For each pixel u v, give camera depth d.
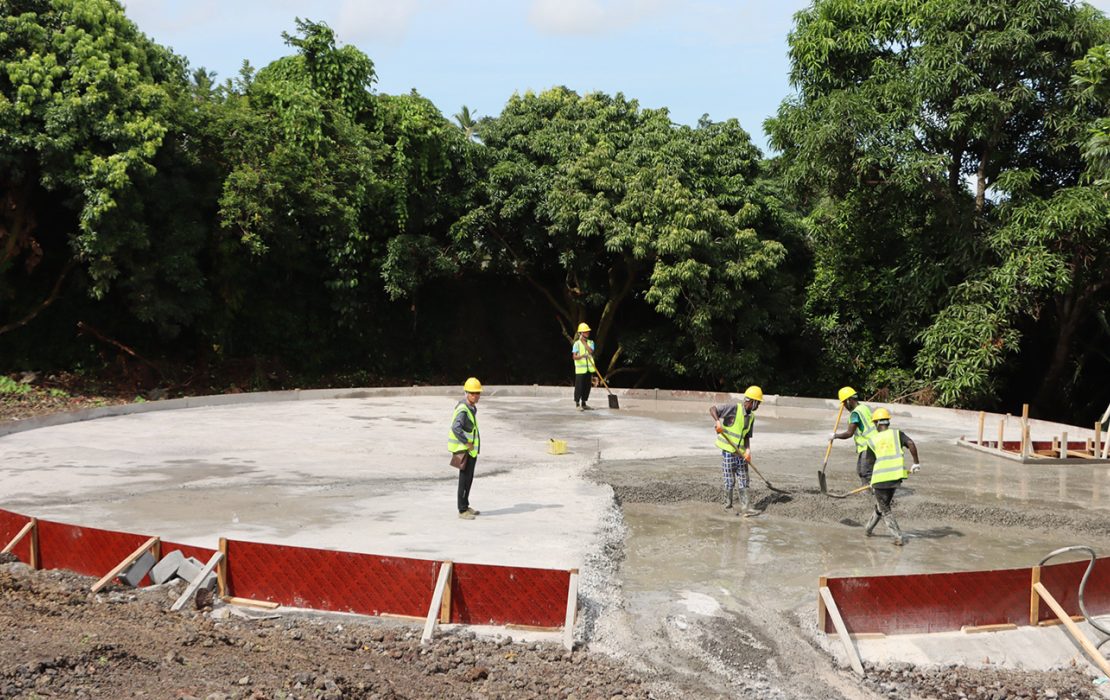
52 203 21.38
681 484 12.81
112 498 11.28
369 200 23.72
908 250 24.70
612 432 17.31
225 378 24.47
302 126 22.45
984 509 12.13
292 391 21.67
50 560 8.61
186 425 17.28
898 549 10.67
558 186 24.73
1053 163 23.62
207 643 6.80
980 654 7.88
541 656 7.32
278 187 21.44
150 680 5.90
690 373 26.73
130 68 19.77
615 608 8.33
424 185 25.31
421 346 28.52
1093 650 7.89
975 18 21.44
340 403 21.17
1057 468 15.19
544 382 29.67
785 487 12.91
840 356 26.69
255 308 25.19
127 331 23.53
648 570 9.68
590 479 12.98
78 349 22.70
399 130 24.23
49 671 5.75
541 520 10.62
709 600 8.72
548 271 28.25
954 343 21.88
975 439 17.81
